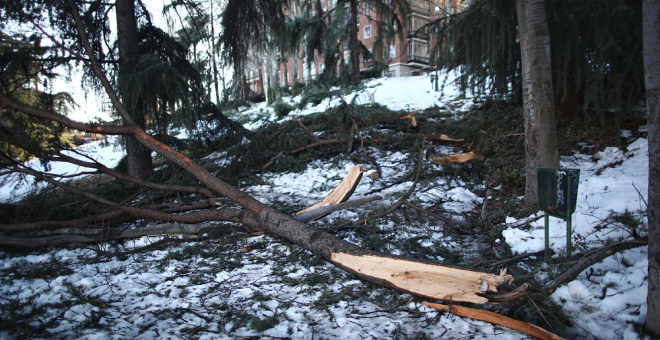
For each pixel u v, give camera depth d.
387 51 18.67
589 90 6.40
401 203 4.92
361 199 5.22
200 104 8.30
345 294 3.03
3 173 5.11
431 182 6.51
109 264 3.85
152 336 2.48
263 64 17.72
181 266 3.79
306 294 3.08
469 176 6.73
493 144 7.02
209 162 8.58
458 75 8.81
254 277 3.46
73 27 7.30
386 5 16.78
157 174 7.52
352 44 18.75
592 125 7.24
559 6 6.02
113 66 7.80
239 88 15.27
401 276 2.97
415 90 16.36
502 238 4.17
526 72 4.48
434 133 8.84
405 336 2.45
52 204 5.48
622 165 5.61
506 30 6.48
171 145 8.91
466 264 3.50
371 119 9.54
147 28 8.53
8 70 6.31
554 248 3.62
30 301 3.00
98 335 2.47
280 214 4.30
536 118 4.43
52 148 5.85
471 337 2.40
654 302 2.15
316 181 7.45
